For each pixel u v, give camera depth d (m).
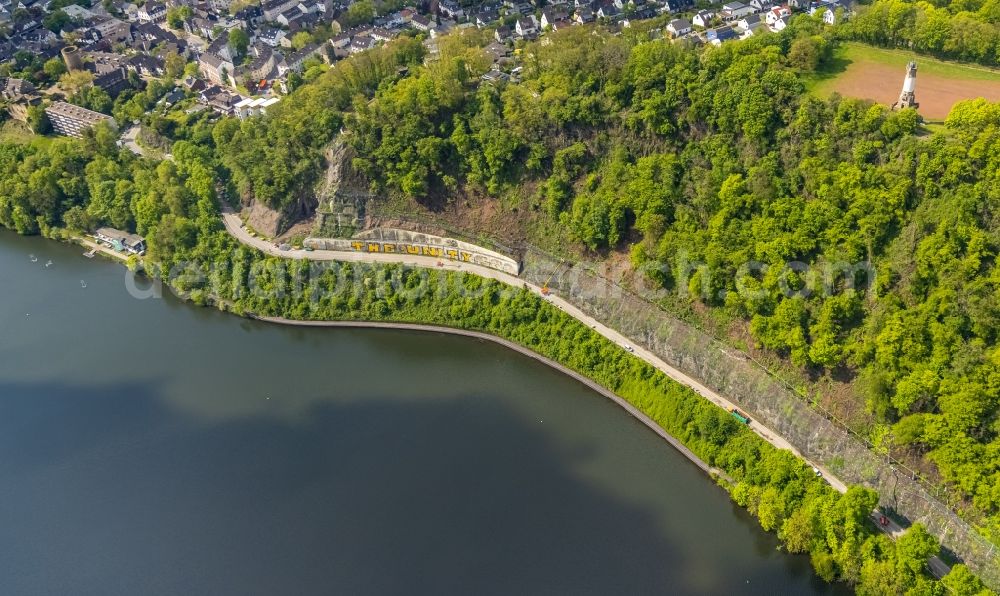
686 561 180.38
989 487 166.00
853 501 172.00
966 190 192.50
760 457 194.88
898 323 186.25
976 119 199.62
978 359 176.75
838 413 192.88
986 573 163.38
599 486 199.38
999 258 183.62
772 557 180.38
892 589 162.50
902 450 182.38
